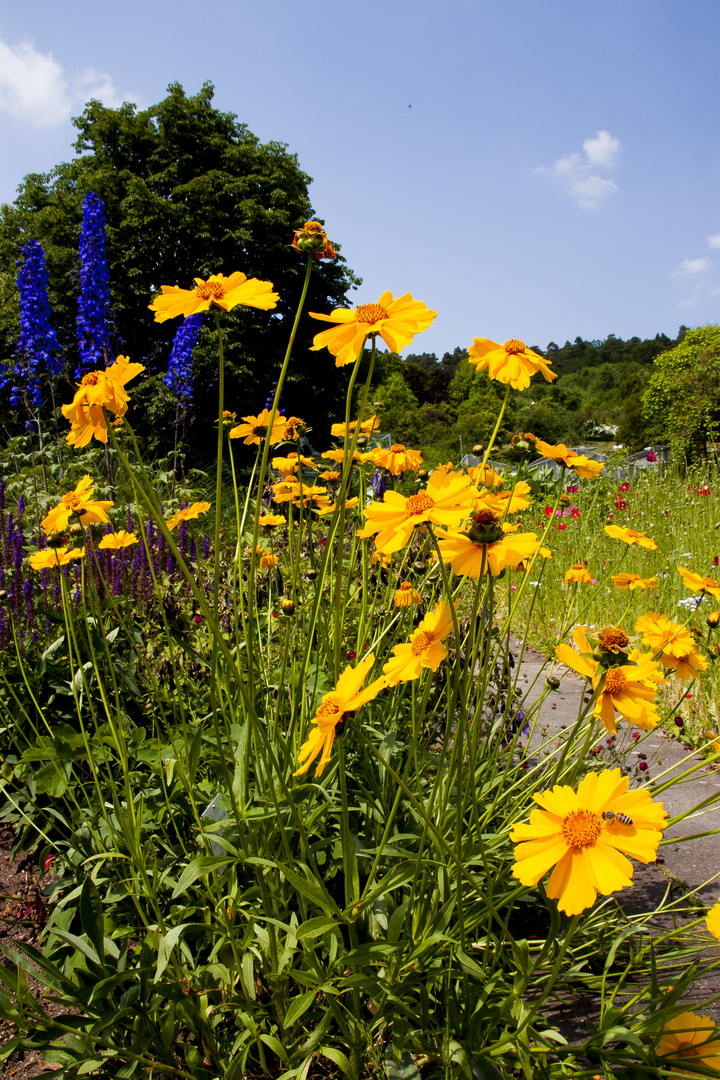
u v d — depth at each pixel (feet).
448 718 4.30
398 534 3.75
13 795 6.60
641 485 27.12
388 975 3.92
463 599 7.95
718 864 7.02
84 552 5.72
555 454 6.24
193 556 10.34
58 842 5.44
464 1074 3.72
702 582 6.25
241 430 6.44
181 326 25.11
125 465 3.82
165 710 6.56
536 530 20.76
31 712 7.19
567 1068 3.82
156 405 43.50
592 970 5.27
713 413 62.80
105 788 6.07
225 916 4.22
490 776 5.77
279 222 58.65
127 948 4.45
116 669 7.26
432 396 226.58
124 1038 4.06
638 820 2.90
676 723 7.77
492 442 5.12
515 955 3.40
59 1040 4.09
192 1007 3.96
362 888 4.81
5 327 54.34
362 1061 4.11
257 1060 4.50
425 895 4.33
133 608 8.55
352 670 3.69
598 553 16.79
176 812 5.38
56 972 3.78
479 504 3.83
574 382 351.25
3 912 6.07
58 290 59.26
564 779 4.23
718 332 93.61
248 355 53.21
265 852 4.30
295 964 4.50
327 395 63.05
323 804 4.71
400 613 6.31
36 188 67.77
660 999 3.68
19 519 11.76
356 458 7.00
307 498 7.24
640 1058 3.41
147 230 58.70
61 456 22.40
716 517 20.24
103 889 5.15
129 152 64.18
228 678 5.50
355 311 4.31
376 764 5.65
